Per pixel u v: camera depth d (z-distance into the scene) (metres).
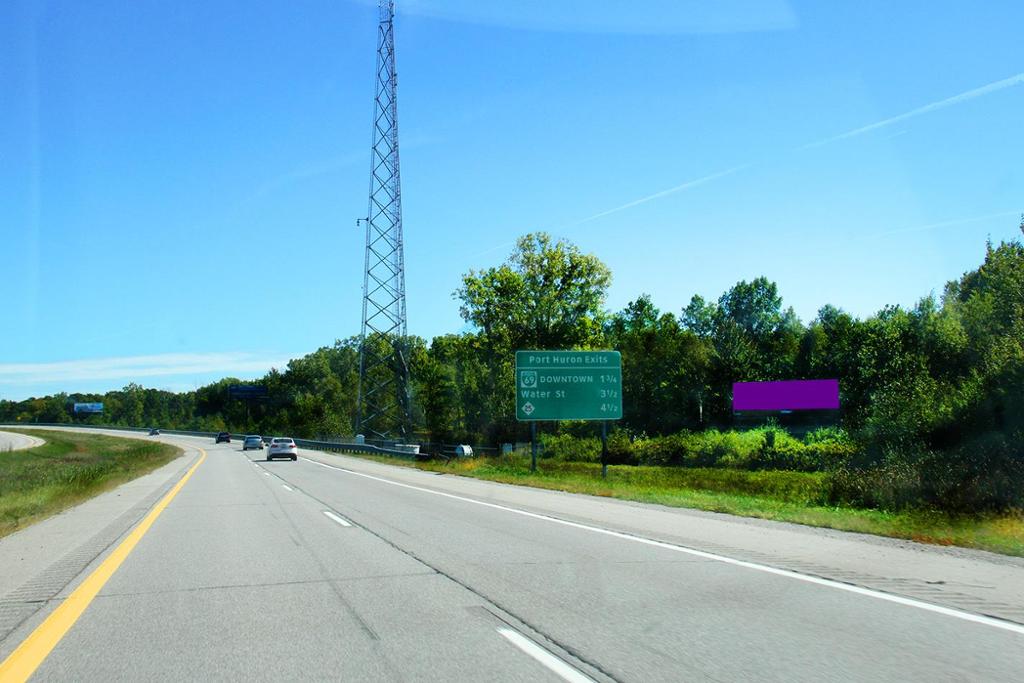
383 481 30.36
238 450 79.56
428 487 26.48
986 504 18.12
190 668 5.91
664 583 8.84
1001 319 27.06
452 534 13.51
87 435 133.75
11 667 5.98
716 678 5.42
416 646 6.39
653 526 14.45
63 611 7.92
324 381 136.25
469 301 66.31
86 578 9.85
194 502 21.39
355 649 6.34
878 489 21.09
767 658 5.86
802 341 76.69
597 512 17.20
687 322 114.00
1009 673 5.44
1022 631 6.54
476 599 8.16
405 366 65.44
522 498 21.36
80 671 5.88
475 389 64.88
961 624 6.79
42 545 13.16
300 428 106.50
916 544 11.86
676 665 5.74
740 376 73.50
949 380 32.16
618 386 34.03
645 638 6.49
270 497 22.64
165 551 12.16
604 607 7.68
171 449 79.19
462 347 68.06
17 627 7.27
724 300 113.19
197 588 9.09
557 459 56.56
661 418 76.75
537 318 64.44
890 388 30.62
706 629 6.75
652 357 82.44
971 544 11.51
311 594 8.60
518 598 8.16
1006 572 9.35
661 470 42.81
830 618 7.07
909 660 5.75
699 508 17.97
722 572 9.50
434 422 73.25
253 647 6.46
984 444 21.06
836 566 9.88
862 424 46.81
